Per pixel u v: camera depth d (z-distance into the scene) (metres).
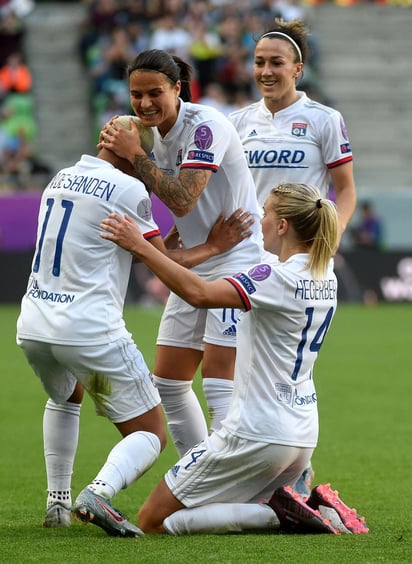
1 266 71.12
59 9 98.50
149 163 19.31
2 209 71.44
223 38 87.50
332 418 34.03
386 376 43.53
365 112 95.12
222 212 21.22
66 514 19.39
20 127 81.69
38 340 18.23
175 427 21.95
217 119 20.31
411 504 21.84
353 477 25.09
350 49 98.19
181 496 18.33
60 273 18.27
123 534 17.86
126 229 17.80
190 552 16.56
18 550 16.81
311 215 18.25
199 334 21.67
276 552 16.61
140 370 18.41
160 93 19.44
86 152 88.50
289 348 18.23
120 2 89.19
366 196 79.38
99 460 27.20
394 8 101.62
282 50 23.83
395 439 30.47
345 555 16.41
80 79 92.19
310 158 24.36
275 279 17.94
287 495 18.41
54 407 19.66
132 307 72.38
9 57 90.69
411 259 77.06
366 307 74.50
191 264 20.36
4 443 29.67
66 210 18.38
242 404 18.23
